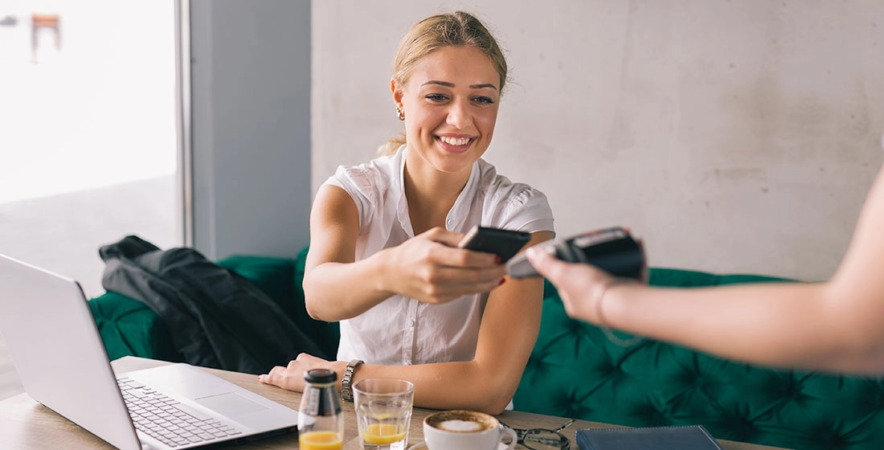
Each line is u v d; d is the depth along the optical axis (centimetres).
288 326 245
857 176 235
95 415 112
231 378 148
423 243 84
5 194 480
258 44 299
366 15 281
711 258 253
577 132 262
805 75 236
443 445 99
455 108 130
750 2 238
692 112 248
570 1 257
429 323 147
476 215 150
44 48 429
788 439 203
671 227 256
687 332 56
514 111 269
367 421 107
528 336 134
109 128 416
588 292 63
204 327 229
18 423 124
